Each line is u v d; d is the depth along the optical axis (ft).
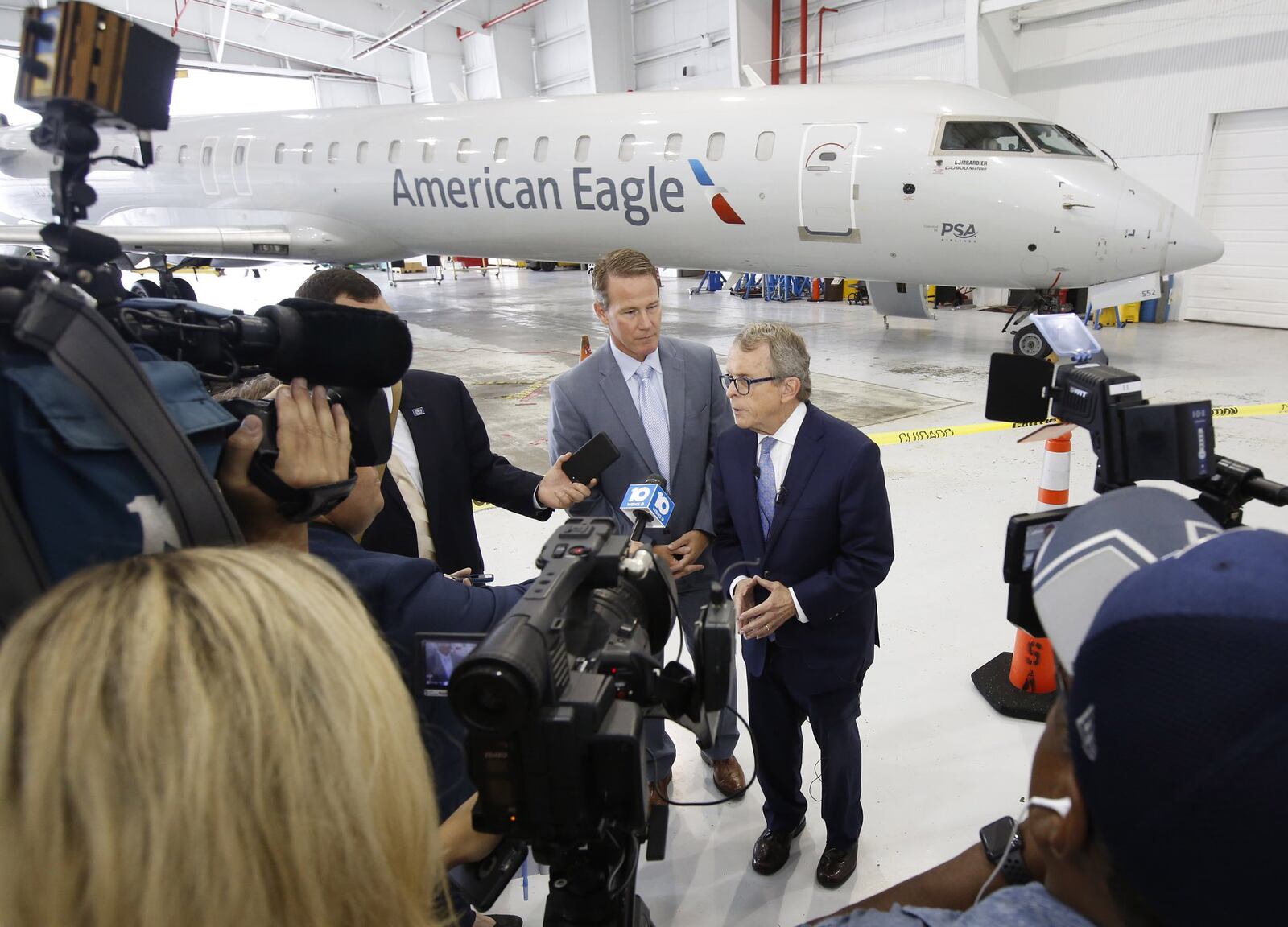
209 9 69.05
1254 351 28.94
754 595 6.31
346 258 34.88
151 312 2.63
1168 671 1.23
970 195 22.70
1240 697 1.16
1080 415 3.29
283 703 1.50
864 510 5.81
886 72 45.11
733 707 7.31
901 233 23.86
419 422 6.52
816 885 6.70
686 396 7.42
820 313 44.09
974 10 36.50
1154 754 1.24
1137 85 35.91
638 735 2.33
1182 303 37.27
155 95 2.44
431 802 1.81
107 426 2.16
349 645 1.68
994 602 11.28
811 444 5.98
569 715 2.24
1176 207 22.90
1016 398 3.61
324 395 2.90
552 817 2.38
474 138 28.99
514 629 2.32
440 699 3.47
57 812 1.40
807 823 7.40
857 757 6.49
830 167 23.54
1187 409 2.96
